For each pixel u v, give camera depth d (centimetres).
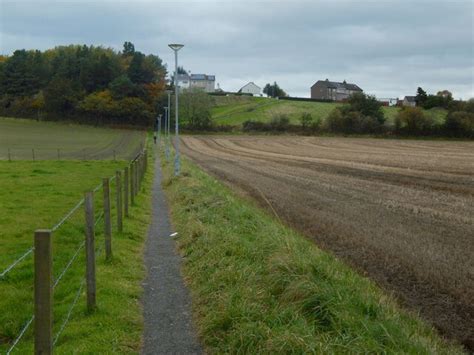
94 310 802
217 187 2455
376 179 3133
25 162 3844
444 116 10631
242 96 15700
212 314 762
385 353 607
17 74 13025
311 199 2228
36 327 550
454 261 1177
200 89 12694
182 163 4022
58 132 10144
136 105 11712
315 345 606
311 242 1352
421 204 2069
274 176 3369
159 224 1630
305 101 15225
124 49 16325
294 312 706
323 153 6066
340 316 687
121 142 8144
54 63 14025
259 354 626
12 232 1385
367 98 10962
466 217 1750
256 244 1057
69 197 2044
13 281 978
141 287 961
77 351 660
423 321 825
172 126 11681
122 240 1312
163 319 804
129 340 714
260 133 10881
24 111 12619
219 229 1251
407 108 10044
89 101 11794
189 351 693
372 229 1538
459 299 940
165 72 14125
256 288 807
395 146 7444
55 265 1071
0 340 745
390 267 1131
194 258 1113
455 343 764
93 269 805
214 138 9738
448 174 3431
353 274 1016
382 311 763
